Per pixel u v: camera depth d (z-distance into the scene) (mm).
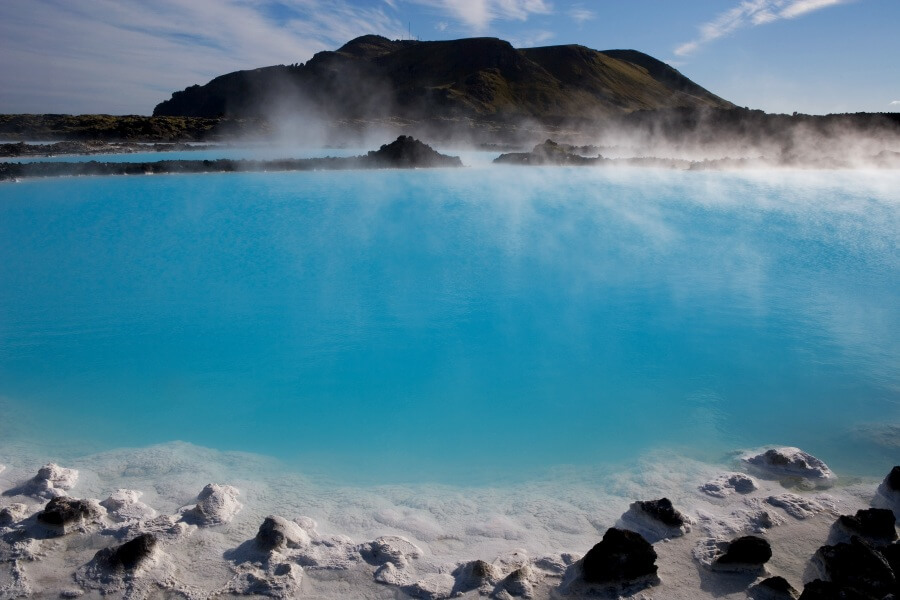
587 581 2965
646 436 4633
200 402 5266
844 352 6148
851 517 3309
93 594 2969
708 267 9430
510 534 3461
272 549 3258
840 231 11805
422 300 7992
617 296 8109
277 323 7176
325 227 12492
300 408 5180
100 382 5633
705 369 5805
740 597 2904
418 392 5461
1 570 3119
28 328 7008
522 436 4699
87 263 9789
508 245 11031
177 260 10016
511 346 6453
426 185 18516
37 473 3996
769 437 4547
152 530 3424
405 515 3682
